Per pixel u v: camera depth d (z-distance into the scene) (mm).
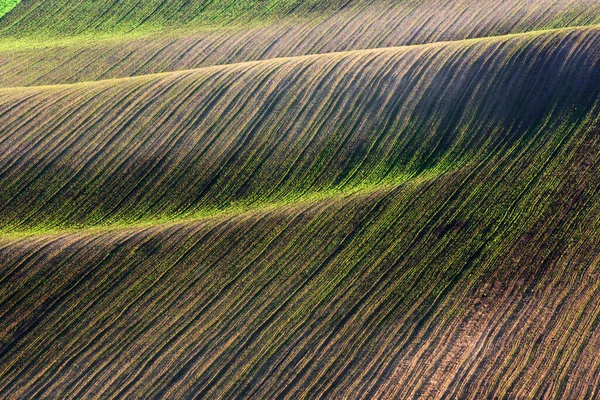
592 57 78562
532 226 56188
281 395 43812
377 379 43875
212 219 64188
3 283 57094
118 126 80000
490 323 47031
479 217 58312
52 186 72062
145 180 71812
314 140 74562
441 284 51688
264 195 67875
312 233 59594
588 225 55219
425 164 68562
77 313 53375
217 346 48719
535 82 76625
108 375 47188
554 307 47500
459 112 74875
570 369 42094
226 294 53875
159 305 53406
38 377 47750
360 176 68625
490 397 40938
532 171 63375
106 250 60312
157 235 62000
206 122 79250
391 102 78312
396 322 48625
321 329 49031
